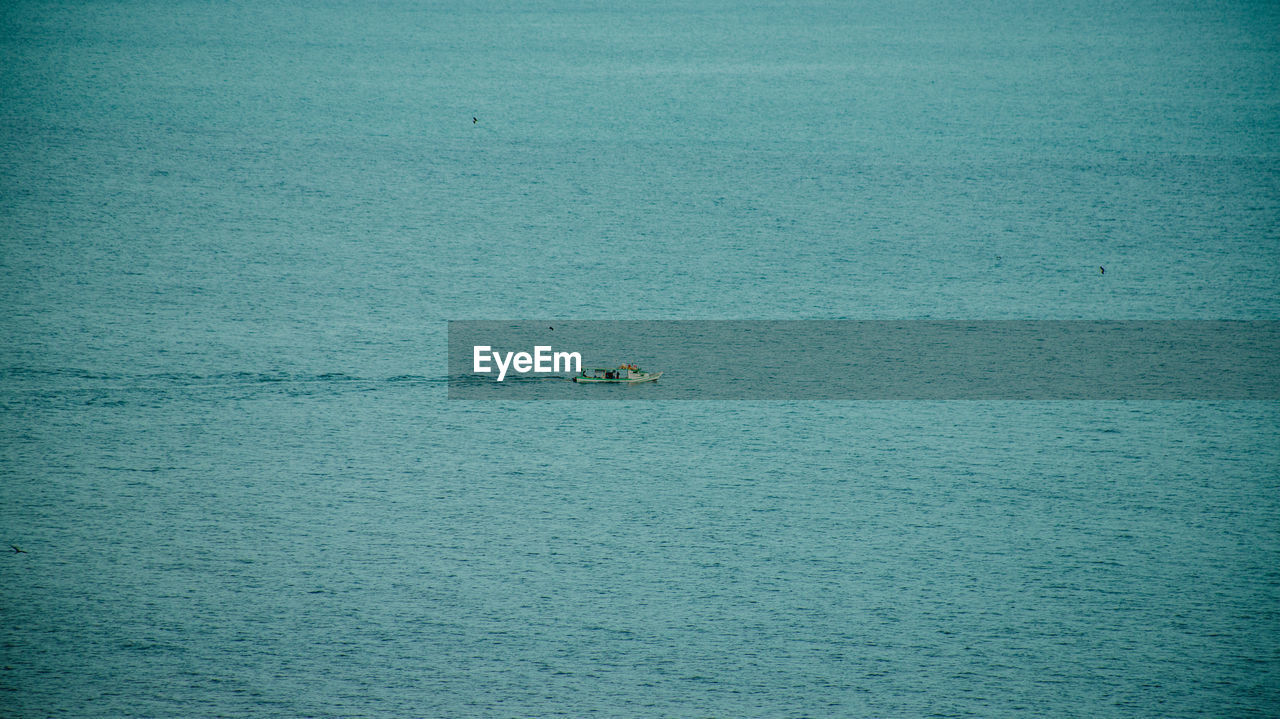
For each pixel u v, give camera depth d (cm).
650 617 18825
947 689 17288
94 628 18412
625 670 17700
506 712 16862
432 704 17000
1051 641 18212
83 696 17050
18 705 16812
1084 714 16800
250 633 18375
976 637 18325
